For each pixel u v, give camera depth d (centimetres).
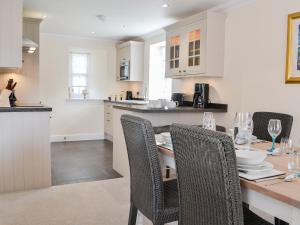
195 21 415
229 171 108
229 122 404
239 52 386
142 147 164
